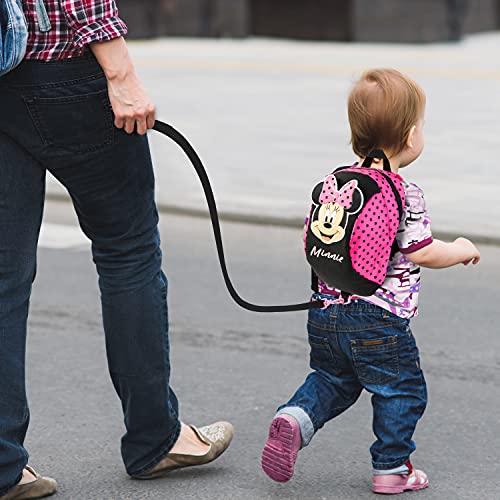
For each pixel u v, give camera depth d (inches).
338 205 257.9
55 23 244.5
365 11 1774.1
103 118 253.3
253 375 388.2
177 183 744.3
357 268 256.1
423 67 1432.1
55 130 251.1
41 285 517.7
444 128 943.7
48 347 423.8
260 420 344.8
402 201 259.3
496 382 376.8
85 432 336.2
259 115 1037.8
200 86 1267.2
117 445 325.4
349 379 281.0
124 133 257.6
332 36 1809.8
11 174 256.7
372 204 255.8
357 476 299.3
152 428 288.7
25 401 271.9
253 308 275.3
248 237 614.5
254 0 1866.4
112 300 274.2
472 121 982.4
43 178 261.9
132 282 273.1
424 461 310.3
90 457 315.9
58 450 321.7
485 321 450.6
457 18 1770.4
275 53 1660.9
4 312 263.7
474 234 587.8
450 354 408.2
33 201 261.6
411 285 268.7
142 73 1398.9
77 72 248.2
